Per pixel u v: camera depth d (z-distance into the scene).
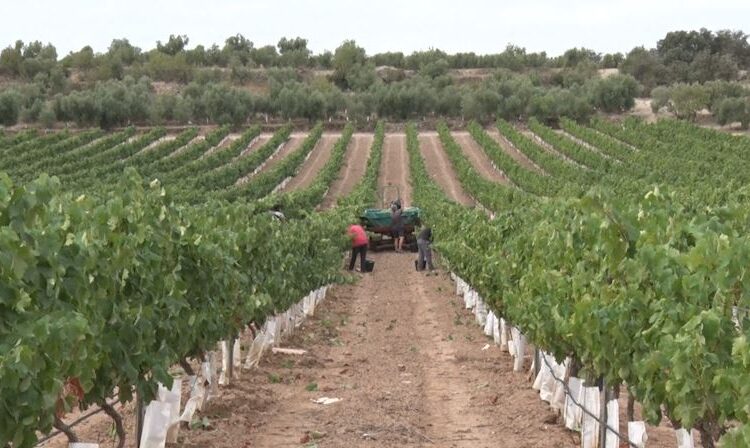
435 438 13.65
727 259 9.02
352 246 44.44
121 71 176.12
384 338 24.80
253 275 18.59
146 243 12.08
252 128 109.31
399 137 113.75
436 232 44.34
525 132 115.31
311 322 27.89
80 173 74.56
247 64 189.88
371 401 16.08
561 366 15.65
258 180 75.00
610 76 140.25
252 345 19.27
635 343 10.55
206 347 14.55
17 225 8.96
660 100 130.75
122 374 10.80
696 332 8.60
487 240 25.42
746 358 7.66
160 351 11.98
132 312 11.48
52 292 9.30
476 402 16.11
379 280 41.69
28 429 8.49
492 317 24.25
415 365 20.33
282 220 34.06
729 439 7.71
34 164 79.69
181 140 99.31
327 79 177.50
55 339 8.45
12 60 171.38
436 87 158.25
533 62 197.75
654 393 9.55
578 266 13.31
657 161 78.19
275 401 16.19
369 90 142.38
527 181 72.69
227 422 14.41
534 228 18.67
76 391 10.23
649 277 10.47
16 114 118.19
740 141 87.50
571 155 89.62
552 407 15.03
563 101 124.75
